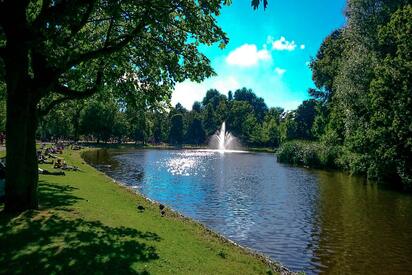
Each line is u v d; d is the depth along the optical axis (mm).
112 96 19234
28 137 14031
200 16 14836
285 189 35188
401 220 22484
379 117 39281
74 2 12219
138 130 136875
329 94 80938
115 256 10117
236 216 23172
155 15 12719
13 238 10625
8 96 13016
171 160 69188
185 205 26375
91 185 24578
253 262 12969
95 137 119375
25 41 12188
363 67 44344
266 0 6184
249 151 129750
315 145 65000
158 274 9430
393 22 39406
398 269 14500
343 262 15219
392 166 37469
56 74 13555
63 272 8727
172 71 15680
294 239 18375
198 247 13164
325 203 28031
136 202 21125
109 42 14328
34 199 14203
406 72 36656
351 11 47375
